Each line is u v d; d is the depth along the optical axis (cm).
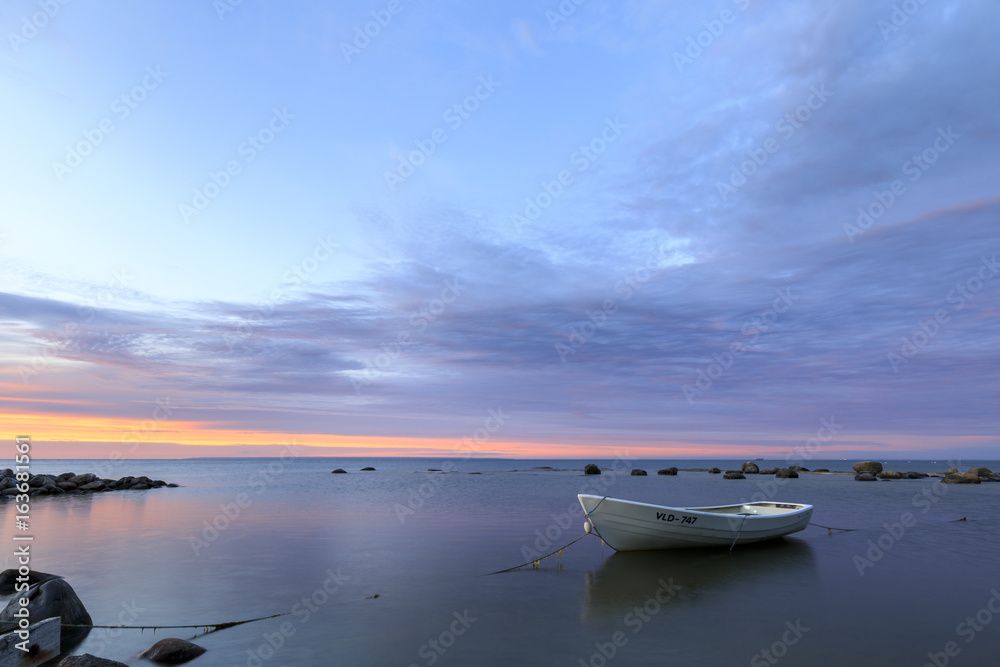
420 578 1500
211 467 11850
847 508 3219
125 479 4997
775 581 1467
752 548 1931
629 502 1741
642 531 1784
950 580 1477
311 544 2000
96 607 1227
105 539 2108
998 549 1919
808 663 921
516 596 1323
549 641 1022
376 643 1014
